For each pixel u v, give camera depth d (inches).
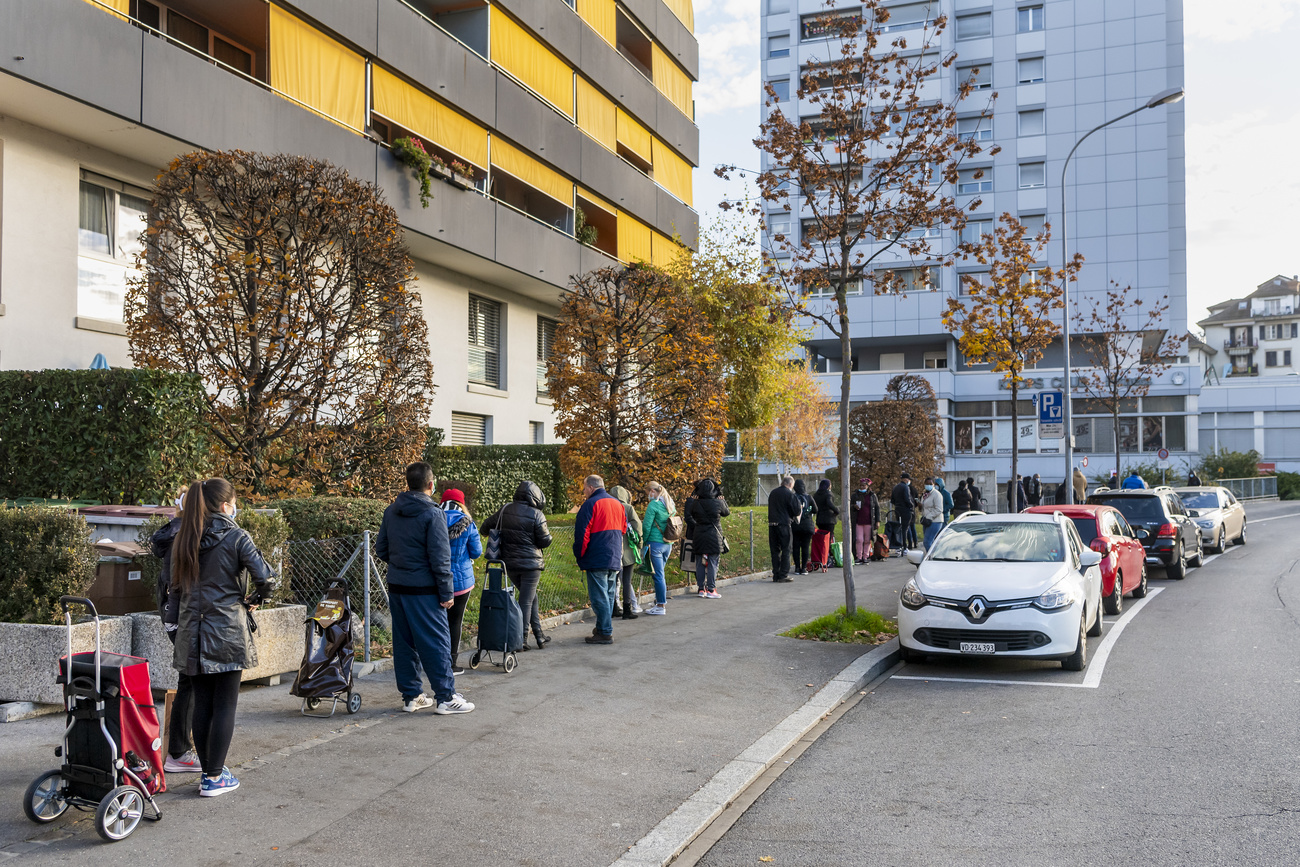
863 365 1979.6
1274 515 1486.2
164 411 375.6
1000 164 1887.3
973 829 204.1
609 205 1058.1
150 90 496.1
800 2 1868.8
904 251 1823.3
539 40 927.0
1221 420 2253.9
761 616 490.9
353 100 679.1
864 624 437.7
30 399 386.9
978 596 372.2
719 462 648.4
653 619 479.2
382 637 370.9
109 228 537.3
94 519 331.9
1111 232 1835.6
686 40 1296.8
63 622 283.3
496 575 359.6
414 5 847.7
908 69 463.5
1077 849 191.5
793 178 481.7
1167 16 1979.6
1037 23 1878.7
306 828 193.6
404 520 283.4
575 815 205.6
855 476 1140.5
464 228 768.3
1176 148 1958.7
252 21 627.5
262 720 272.8
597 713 291.6
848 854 191.3
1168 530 681.6
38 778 189.9
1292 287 3435.0
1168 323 1836.9
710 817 209.0
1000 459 1870.1
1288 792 224.7
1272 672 360.5
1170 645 422.9
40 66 439.2
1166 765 247.8
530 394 956.6
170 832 189.6
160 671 285.0
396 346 452.8
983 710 314.2
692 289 959.0
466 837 191.8
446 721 277.1
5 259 472.4
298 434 418.9
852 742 277.1
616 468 624.1
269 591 213.9
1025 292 770.8
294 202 418.9
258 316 411.5
